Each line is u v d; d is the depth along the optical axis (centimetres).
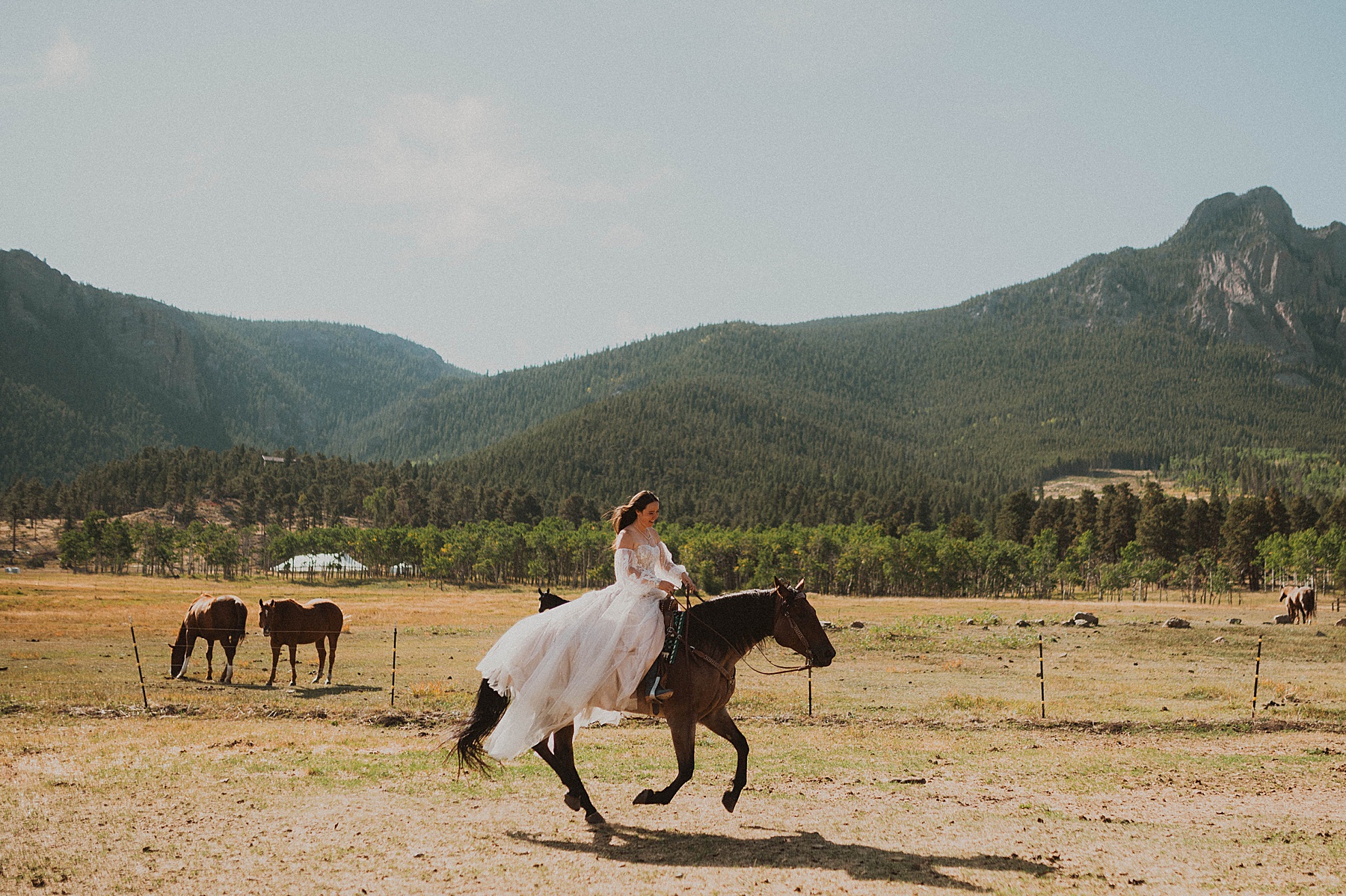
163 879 673
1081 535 14862
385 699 1991
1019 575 13088
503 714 850
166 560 15100
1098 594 13912
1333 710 1870
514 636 853
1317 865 775
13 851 725
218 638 2277
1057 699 2141
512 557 15012
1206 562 12506
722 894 661
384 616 5856
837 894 663
